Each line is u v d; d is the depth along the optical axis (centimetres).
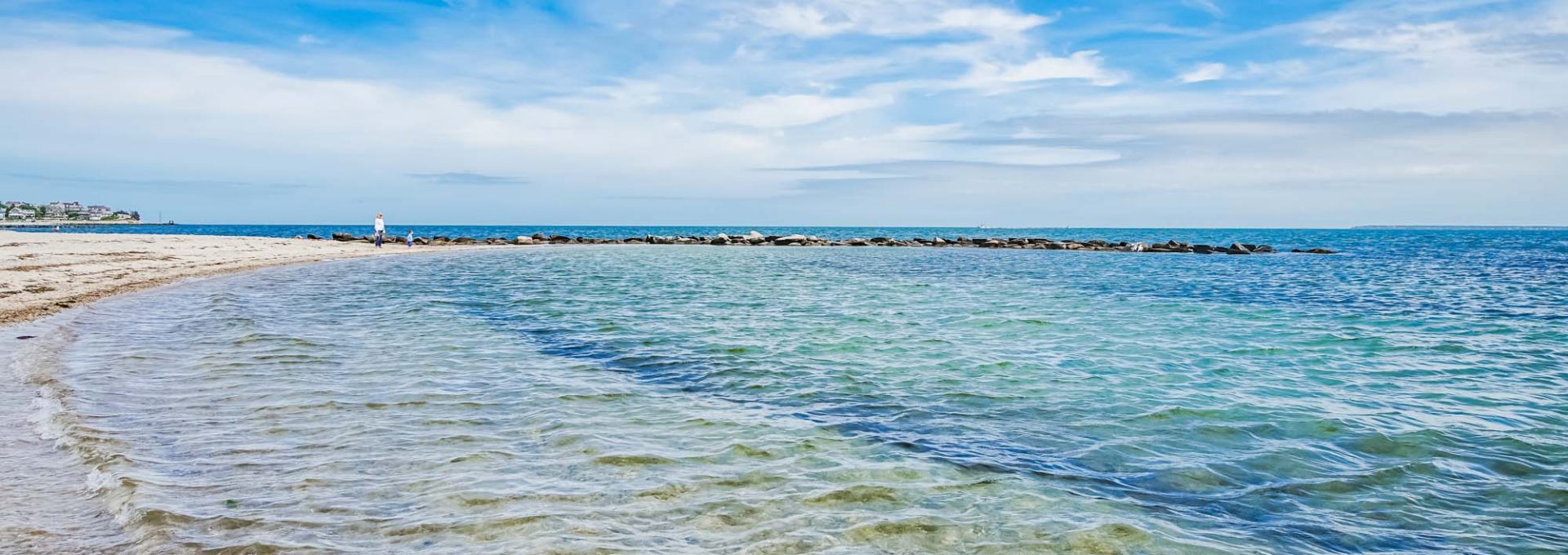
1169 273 4281
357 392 1031
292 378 1107
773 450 821
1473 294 2944
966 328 1811
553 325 1789
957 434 899
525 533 580
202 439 789
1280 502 698
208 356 1262
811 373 1250
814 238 9538
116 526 561
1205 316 2145
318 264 3916
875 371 1276
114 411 880
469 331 1656
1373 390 1168
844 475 743
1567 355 1509
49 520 564
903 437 884
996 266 4969
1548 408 1056
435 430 856
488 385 1100
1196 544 601
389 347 1412
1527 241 13212
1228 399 1094
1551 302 2600
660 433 878
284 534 561
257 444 780
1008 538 602
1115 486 732
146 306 1920
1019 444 863
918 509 658
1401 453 845
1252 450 853
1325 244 11156
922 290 2936
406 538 564
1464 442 887
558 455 779
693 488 695
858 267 4675
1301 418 991
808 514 639
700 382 1170
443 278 3216
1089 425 947
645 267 4312
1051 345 1570
